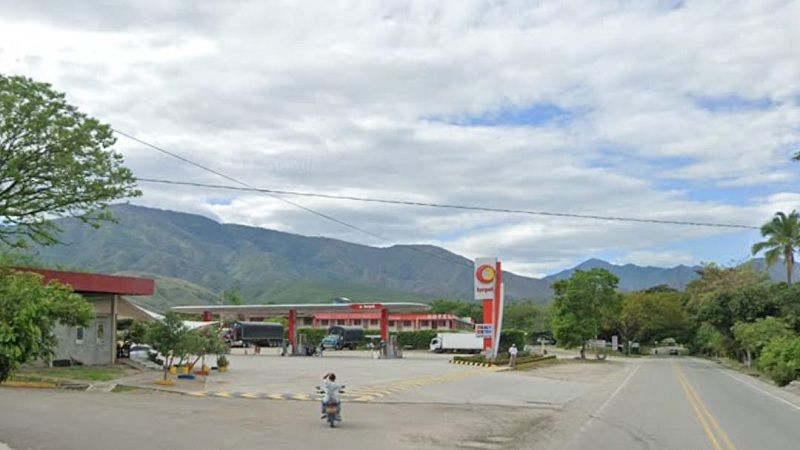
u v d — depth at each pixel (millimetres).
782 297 59094
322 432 16688
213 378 33250
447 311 139125
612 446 15586
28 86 31594
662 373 50031
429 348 91000
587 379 41938
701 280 100188
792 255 70812
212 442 14414
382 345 63469
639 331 98938
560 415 22375
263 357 58500
